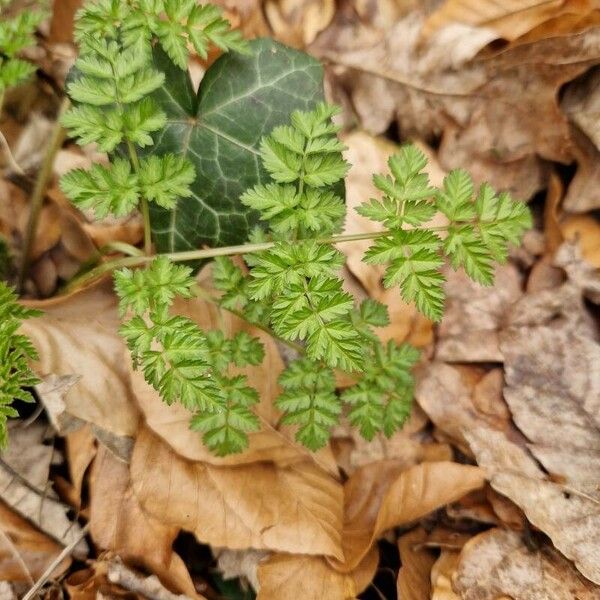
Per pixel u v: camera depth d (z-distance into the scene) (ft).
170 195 1.53
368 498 1.70
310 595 1.61
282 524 1.62
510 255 1.80
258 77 1.62
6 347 1.49
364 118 1.84
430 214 1.52
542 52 1.76
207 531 1.61
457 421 1.73
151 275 1.52
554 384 1.72
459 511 1.68
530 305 1.76
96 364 1.63
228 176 1.63
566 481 1.66
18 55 1.75
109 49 1.51
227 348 1.59
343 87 1.85
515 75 1.78
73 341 1.63
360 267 1.76
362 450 1.72
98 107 1.57
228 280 1.58
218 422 1.58
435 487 1.65
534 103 1.78
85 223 1.74
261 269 1.50
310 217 1.53
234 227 1.65
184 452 1.62
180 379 1.49
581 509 1.64
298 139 1.54
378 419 1.62
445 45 1.80
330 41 1.86
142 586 1.60
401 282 1.50
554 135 1.78
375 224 1.78
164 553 1.61
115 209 1.52
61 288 1.69
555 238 1.79
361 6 1.85
